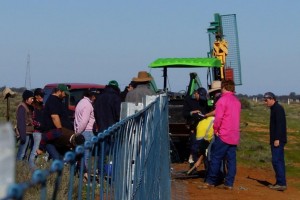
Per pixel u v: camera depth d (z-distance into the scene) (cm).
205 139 1861
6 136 204
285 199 1731
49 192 763
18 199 202
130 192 684
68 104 2431
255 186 1939
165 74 2634
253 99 13075
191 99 2031
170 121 2406
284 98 18538
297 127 5744
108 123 1664
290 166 2839
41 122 1620
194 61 2567
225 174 1841
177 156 2356
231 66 3297
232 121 1702
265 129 4959
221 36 3111
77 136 1323
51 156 1475
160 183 1226
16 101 6041
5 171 203
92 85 2622
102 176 481
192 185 1755
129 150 658
